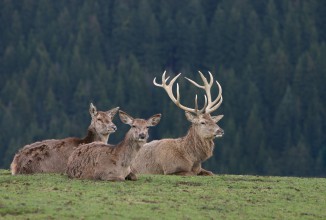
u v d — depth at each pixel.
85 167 39.94
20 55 188.12
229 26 194.50
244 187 39.91
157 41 194.12
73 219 33.44
